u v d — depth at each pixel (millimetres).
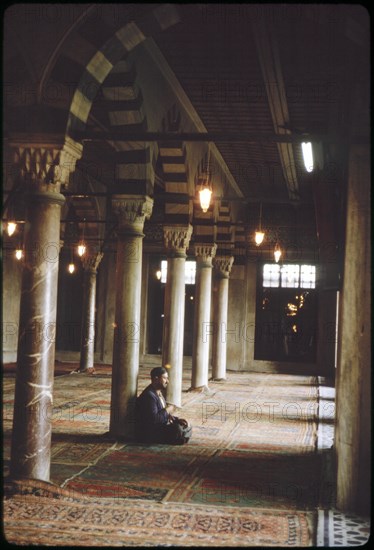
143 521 6391
